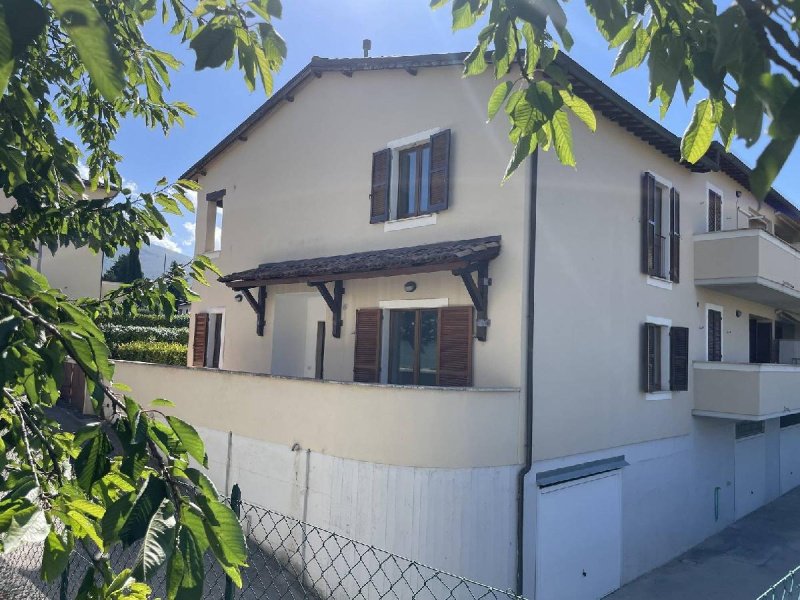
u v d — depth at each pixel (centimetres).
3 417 254
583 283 1014
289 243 1327
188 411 1130
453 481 812
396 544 810
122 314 429
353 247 1186
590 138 1045
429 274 1027
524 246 915
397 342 1088
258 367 1348
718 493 1402
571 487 957
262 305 1351
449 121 1041
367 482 837
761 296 1525
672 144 1167
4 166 304
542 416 920
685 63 198
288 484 930
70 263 2119
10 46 106
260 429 988
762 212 1733
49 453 239
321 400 899
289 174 1349
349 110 1224
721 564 1174
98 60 108
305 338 1355
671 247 1247
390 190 1122
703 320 1369
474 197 988
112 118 488
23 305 179
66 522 191
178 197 394
